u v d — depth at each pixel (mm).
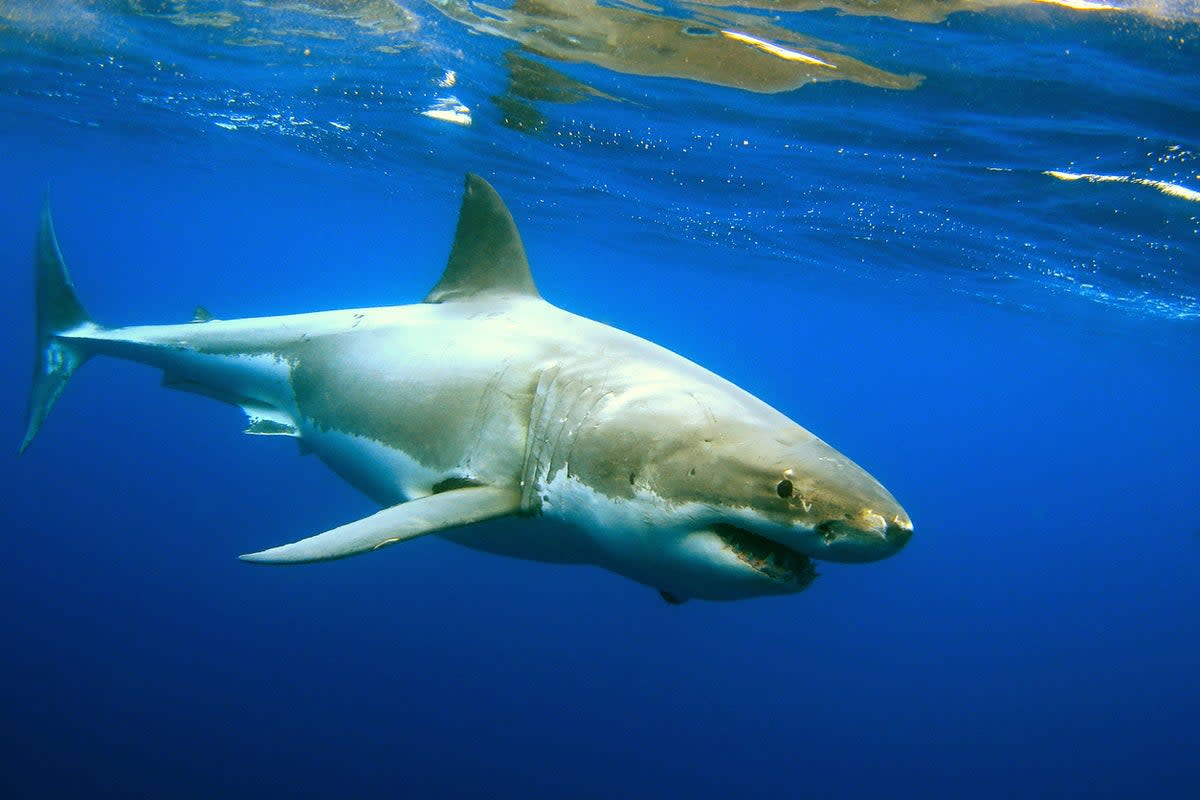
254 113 18516
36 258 7320
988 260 18578
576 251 35562
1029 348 39719
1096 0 7109
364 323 5414
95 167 38156
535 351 4445
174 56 14492
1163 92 8531
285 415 5684
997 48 8367
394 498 4820
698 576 3537
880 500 2969
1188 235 13062
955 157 11969
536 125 15039
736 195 17094
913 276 23562
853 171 13680
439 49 11773
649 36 9812
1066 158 11039
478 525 4312
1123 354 33625
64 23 13617
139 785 12117
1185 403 51688
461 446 4363
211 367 6082
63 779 11883
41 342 7355
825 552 3057
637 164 16188
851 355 81188
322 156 23312
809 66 9781
